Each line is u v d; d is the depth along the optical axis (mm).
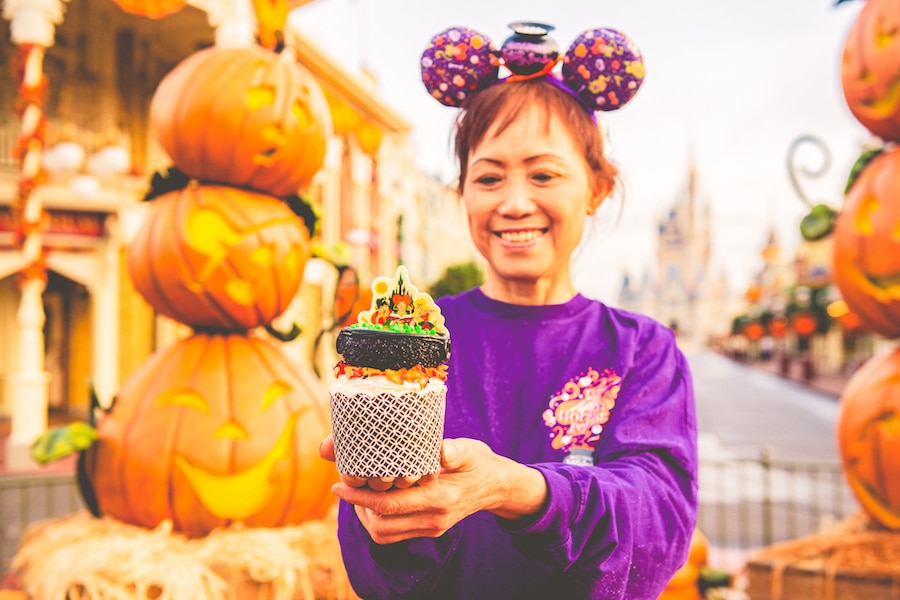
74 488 6793
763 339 55844
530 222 1403
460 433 1372
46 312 15070
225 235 2879
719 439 14250
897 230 3330
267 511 2844
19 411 9664
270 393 2945
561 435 1353
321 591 2660
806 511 7621
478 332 1462
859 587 3217
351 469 899
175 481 2744
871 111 3414
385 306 1004
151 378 2951
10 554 5152
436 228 33188
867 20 3387
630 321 1466
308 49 13219
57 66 12242
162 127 2951
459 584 1296
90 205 12195
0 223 11711
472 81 1569
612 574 1105
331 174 15719
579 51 1453
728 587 3691
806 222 3771
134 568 2398
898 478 3396
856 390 3607
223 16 10859
